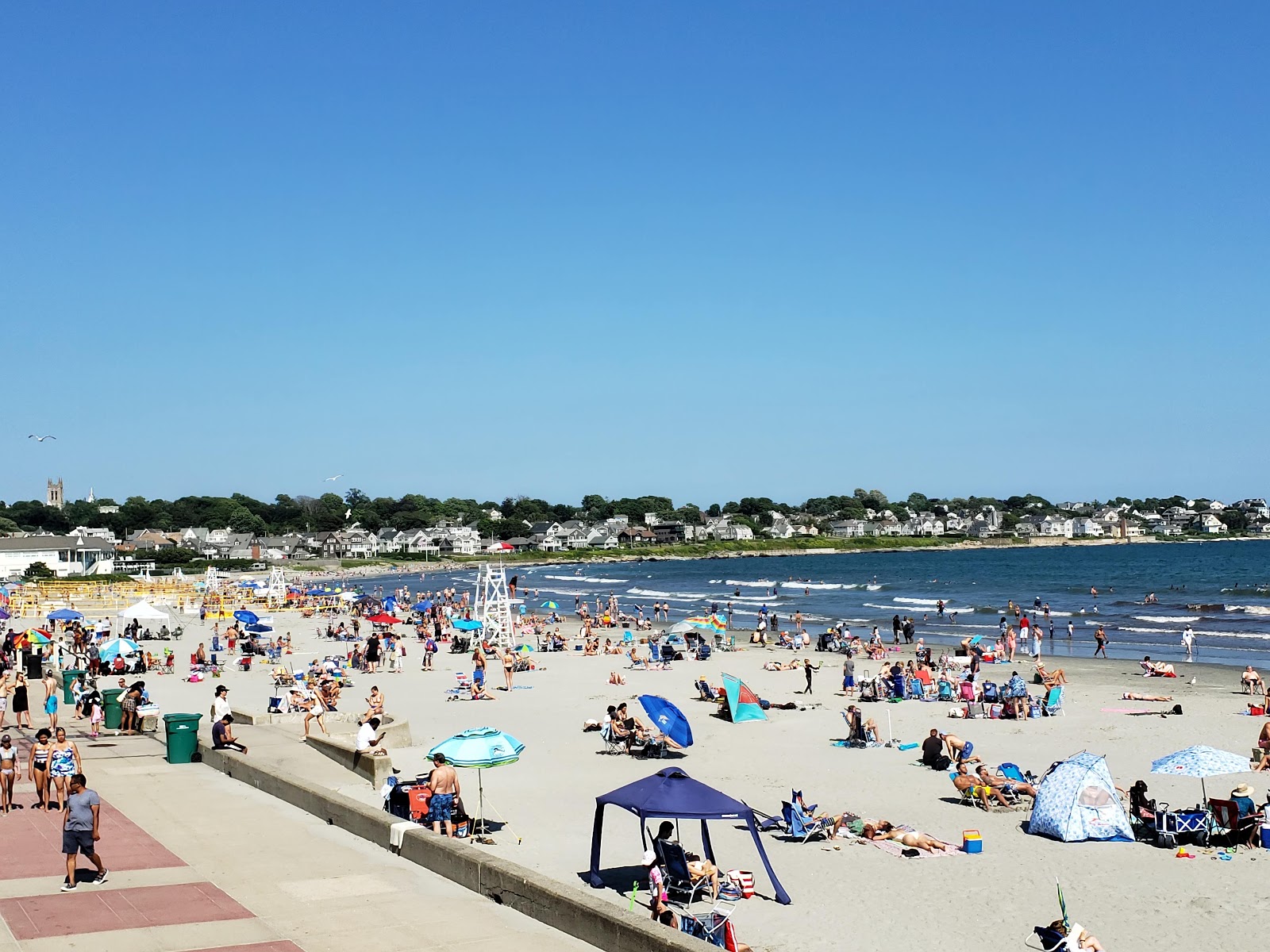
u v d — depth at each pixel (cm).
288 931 1155
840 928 1466
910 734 2967
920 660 4294
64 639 5034
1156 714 3197
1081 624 6950
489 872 1309
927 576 14162
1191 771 1814
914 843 1833
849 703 3572
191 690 3872
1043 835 1906
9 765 1650
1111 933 1452
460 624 5262
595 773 2456
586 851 1795
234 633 5138
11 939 1091
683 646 5309
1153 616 7394
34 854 1420
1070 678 4253
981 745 2798
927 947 1398
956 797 2211
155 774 2019
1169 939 1429
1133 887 1625
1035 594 10056
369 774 2112
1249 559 17162
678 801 1499
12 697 2756
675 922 1371
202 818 1670
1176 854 1770
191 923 1163
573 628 7156
